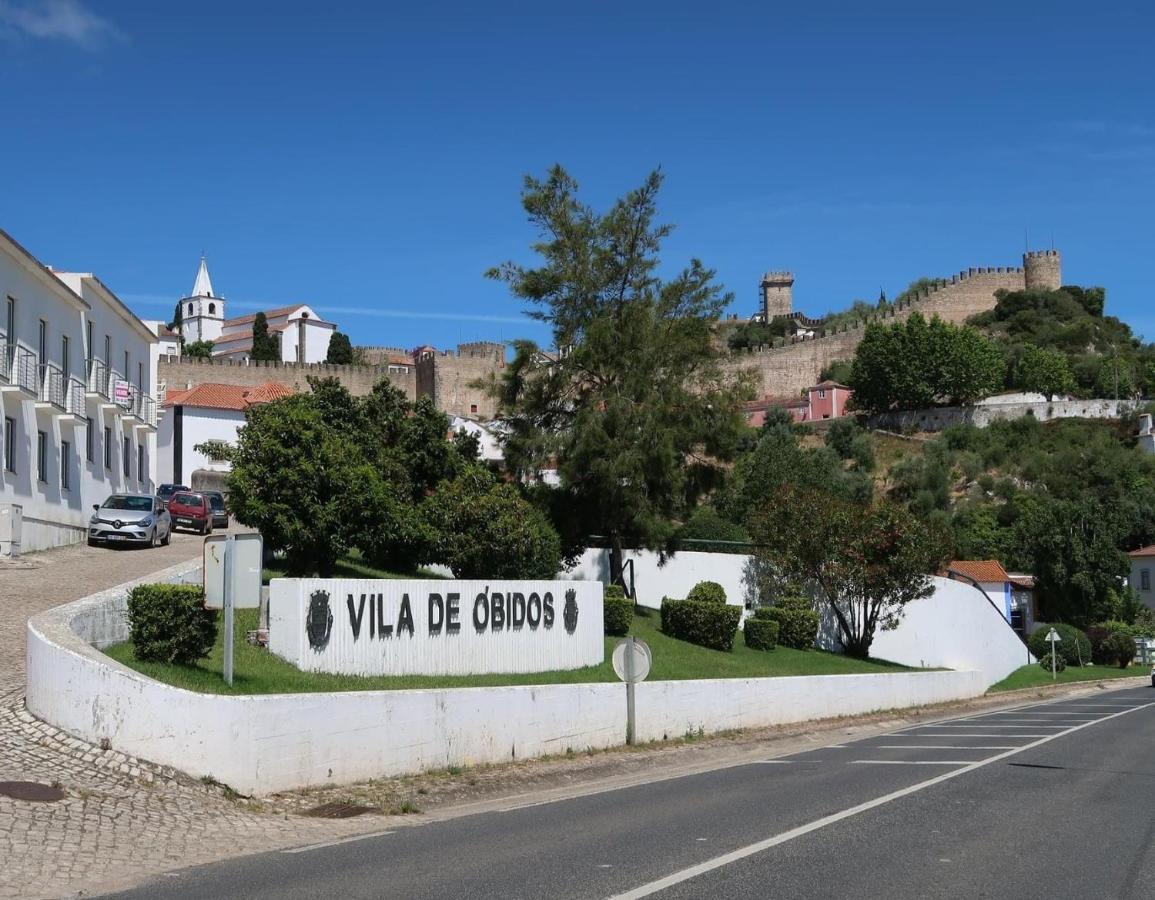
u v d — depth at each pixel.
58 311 37.00
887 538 35.34
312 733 12.34
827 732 23.61
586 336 32.25
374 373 106.00
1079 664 57.41
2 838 8.95
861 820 11.07
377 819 11.56
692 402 32.09
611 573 32.56
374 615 17.16
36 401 34.19
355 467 22.77
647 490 31.48
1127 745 19.28
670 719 19.53
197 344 134.00
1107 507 71.12
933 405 108.75
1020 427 100.00
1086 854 9.35
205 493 42.97
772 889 7.99
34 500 34.31
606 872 8.55
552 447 31.31
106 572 25.72
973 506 82.00
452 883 8.18
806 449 93.75
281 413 22.73
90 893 8.02
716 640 29.69
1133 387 111.81
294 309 134.88
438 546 25.89
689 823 10.98
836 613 36.94
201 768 11.42
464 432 34.34
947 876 8.47
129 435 45.84
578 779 15.34
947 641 41.28
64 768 10.95
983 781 14.20
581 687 17.11
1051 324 130.62
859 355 112.19
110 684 11.73
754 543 38.19
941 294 138.62
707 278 33.81
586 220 33.56
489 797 13.50
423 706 13.93
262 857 9.37
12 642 16.59
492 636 19.72
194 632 13.85
